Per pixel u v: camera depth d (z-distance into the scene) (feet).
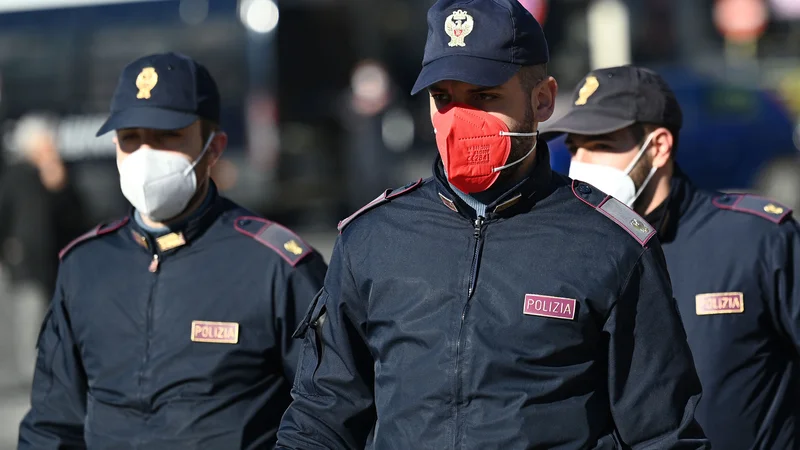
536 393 16.26
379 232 17.71
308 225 102.12
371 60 103.30
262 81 97.71
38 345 23.07
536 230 17.01
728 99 96.07
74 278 22.63
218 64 98.37
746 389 22.52
